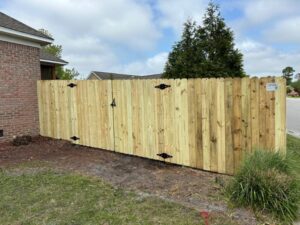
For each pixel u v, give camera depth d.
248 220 3.08
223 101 4.63
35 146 7.29
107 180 4.56
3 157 6.21
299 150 6.35
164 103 5.43
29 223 3.12
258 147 4.09
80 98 7.13
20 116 7.97
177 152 5.34
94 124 6.88
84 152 6.63
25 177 4.75
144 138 5.86
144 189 4.12
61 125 7.77
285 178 3.38
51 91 7.95
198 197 3.75
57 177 4.73
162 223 3.06
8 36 7.56
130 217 3.21
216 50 12.35
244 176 3.52
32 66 8.30
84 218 3.21
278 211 3.16
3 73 7.50
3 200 3.77
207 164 4.92
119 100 6.26
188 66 12.33
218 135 4.73
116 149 6.46
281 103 4.05
